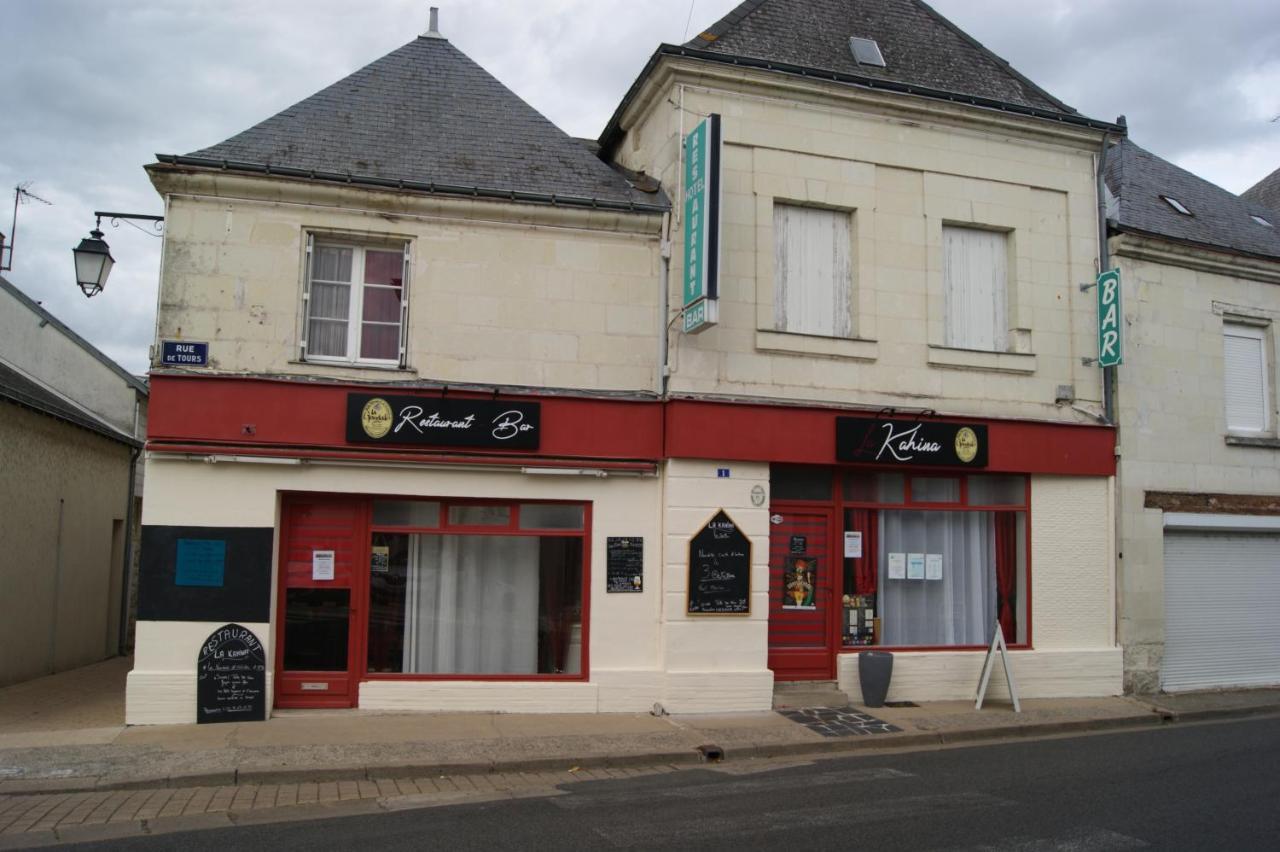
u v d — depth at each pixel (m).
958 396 12.54
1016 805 7.39
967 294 12.93
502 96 12.52
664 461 11.28
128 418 18.66
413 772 8.40
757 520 11.47
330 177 10.61
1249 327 14.77
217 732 9.51
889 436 11.95
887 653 11.73
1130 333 13.55
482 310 11.08
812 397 11.85
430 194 10.87
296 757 8.57
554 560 11.26
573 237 11.40
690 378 11.38
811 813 7.16
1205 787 8.02
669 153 11.80
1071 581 12.91
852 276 12.35
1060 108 13.88
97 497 16.84
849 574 12.29
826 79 12.06
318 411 10.45
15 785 7.65
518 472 10.95
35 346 16.69
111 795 7.64
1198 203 15.65
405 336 10.93
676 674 11.00
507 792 7.89
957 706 11.80
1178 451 13.66
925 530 12.67
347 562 10.74
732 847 6.31
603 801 7.55
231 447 10.18
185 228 10.43
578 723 10.34
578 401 11.12
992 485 12.90
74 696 12.35
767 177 11.94
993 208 12.95
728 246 11.67
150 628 9.98
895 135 12.55
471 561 11.13
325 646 10.66
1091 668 12.78
